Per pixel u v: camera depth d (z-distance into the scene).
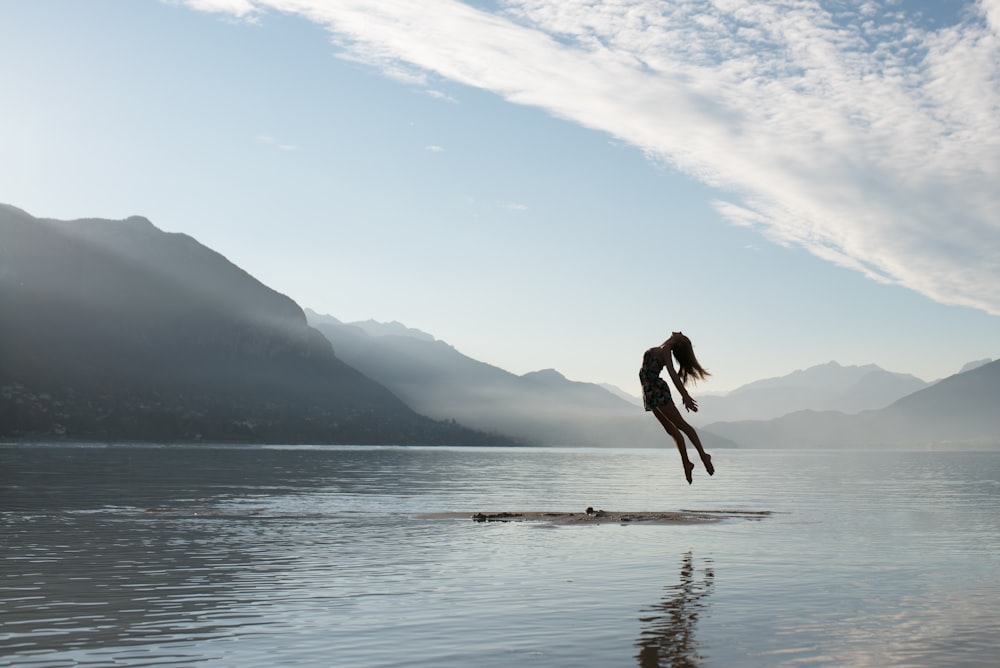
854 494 37.78
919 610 9.91
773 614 9.62
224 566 13.48
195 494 32.78
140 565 13.50
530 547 16.22
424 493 36.91
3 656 7.57
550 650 7.86
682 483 50.12
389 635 8.52
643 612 9.76
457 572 12.95
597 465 98.25
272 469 64.62
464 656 7.63
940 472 75.88
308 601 10.45
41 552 15.03
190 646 8.01
